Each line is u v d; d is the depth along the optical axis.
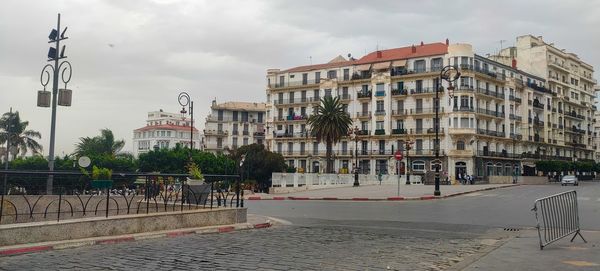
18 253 8.33
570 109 105.12
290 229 13.05
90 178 11.63
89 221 9.82
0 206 10.26
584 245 9.86
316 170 87.19
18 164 54.62
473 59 76.12
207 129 112.25
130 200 12.80
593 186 54.44
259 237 11.13
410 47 85.25
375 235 11.83
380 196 31.36
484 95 77.25
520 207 22.66
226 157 73.38
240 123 114.38
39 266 7.30
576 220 10.77
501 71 83.56
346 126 67.75
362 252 9.07
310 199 31.03
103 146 85.62
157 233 10.82
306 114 89.06
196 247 9.38
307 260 8.12
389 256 8.68
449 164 74.75
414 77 78.62
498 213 19.31
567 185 57.47
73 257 8.10
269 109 94.06
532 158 88.50
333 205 24.50
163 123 161.75
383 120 80.88
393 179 58.75
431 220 16.36
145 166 69.38
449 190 39.06
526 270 7.23
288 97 91.69
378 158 80.75
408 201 28.12
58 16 20.02
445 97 75.62
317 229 13.09
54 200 12.48
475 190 39.25
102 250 8.88
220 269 7.22
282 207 22.88
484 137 77.00
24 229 8.78
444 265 7.91
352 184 50.78
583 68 112.50
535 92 90.62
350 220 16.23
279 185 40.19
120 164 64.12
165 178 13.62
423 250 9.48
